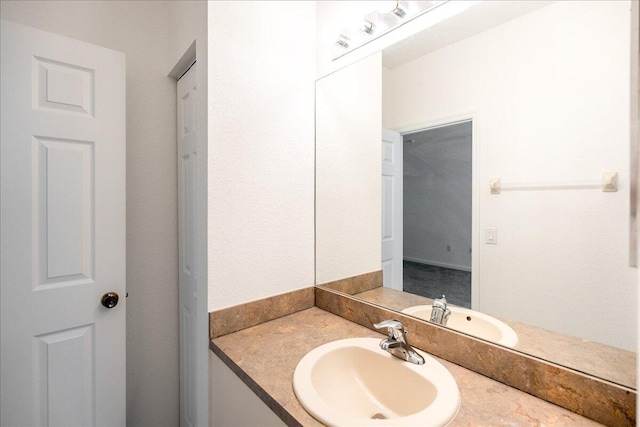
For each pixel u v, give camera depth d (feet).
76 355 3.98
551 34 2.48
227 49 3.63
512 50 2.70
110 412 4.18
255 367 2.89
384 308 3.64
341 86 4.21
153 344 5.03
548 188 2.52
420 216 3.40
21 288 3.65
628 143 2.15
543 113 2.53
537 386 2.40
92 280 4.09
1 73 3.53
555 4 2.46
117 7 4.66
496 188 2.82
